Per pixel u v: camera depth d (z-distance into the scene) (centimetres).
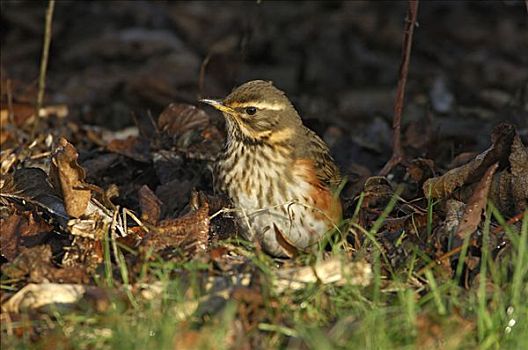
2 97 1731
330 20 2305
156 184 1456
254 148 1195
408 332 951
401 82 1444
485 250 1051
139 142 1552
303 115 1770
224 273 1048
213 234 1212
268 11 2300
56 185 1206
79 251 1114
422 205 1294
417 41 2256
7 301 1005
